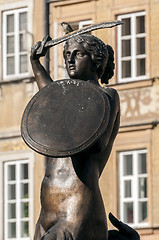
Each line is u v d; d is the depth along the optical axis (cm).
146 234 2739
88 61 808
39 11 2939
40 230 789
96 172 795
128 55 2825
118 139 2795
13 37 2978
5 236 2892
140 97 2778
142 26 2842
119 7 2861
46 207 788
